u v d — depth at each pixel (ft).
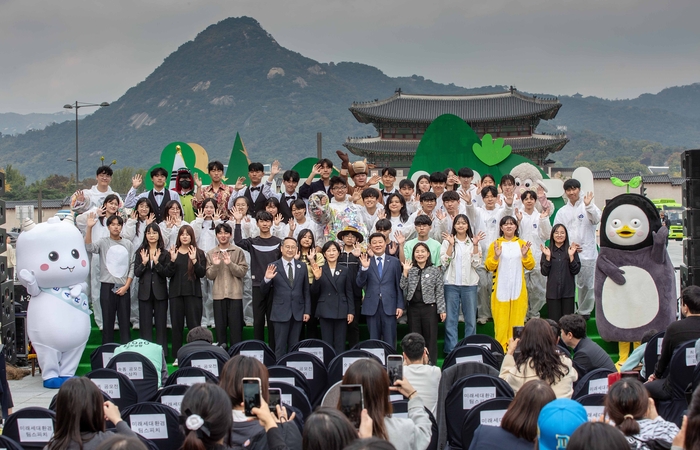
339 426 11.80
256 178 37.55
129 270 32.65
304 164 58.29
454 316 32.48
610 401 15.28
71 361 31.32
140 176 37.37
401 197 34.91
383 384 14.78
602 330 31.35
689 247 31.55
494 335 35.01
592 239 35.68
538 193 35.53
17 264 30.58
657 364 21.84
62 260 30.19
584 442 11.18
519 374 19.48
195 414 12.77
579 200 36.29
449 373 20.17
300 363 22.80
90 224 32.32
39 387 31.22
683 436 12.89
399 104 167.63
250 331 34.73
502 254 31.86
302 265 31.12
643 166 399.24
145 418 17.30
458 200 34.19
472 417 17.13
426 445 15.76
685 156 31.89
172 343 32.22
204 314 35.63
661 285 30.83
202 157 63.98
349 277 31.27
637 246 31.17
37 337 30.55
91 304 37.65
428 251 31.04
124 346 24.57
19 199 229.66
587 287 35.65
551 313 32.37
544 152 161.58
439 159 49.16
